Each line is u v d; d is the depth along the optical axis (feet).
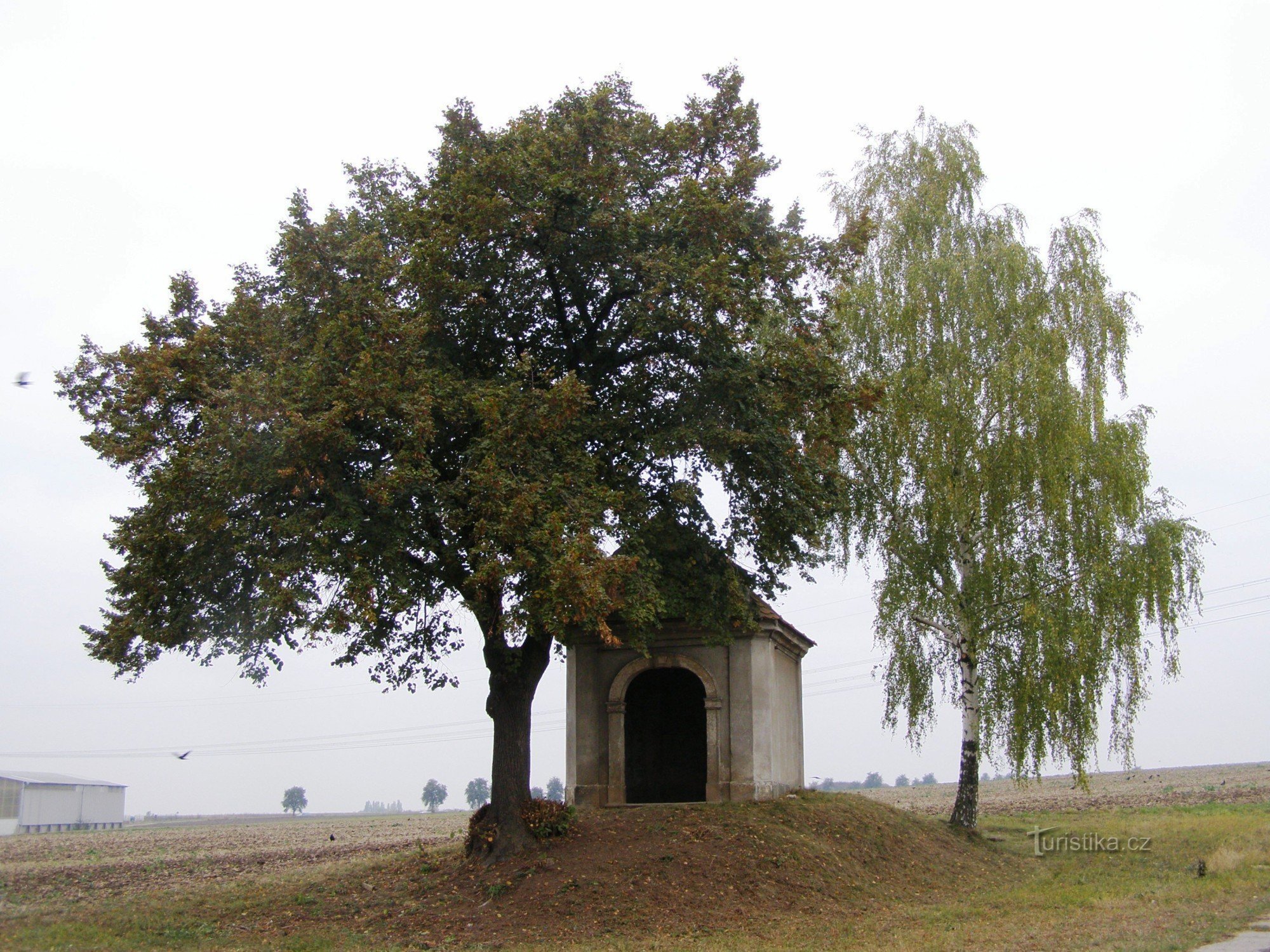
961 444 84.17
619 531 58.75
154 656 62.08
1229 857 68.90
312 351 56.75
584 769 81.66
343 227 62.08
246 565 58.23
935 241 92.89
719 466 63.36
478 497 53.42
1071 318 87.56
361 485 53.78
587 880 60.29
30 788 267.39
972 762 88.79
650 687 98.73
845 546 90.94
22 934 54.49
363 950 50.44
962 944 44.83
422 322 55.47
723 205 61.82
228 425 51.03
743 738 79.30
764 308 68.49
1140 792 206.80
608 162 62.54
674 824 69.46
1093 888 63.52
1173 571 85.30
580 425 61.16
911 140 97.40
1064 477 82.43
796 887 61.57
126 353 56.80
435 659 63.87
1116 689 84.48
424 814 406.00
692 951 47.91
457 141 65.31
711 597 66.39
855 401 65.16
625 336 65.62
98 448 56.59
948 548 86.02
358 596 50.70
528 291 66.23
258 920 59.36
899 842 76.38
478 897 59.52
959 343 87.20
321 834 191.93
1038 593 82.79
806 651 94.27
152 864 110.11
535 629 57.41
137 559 59.47
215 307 61.11
